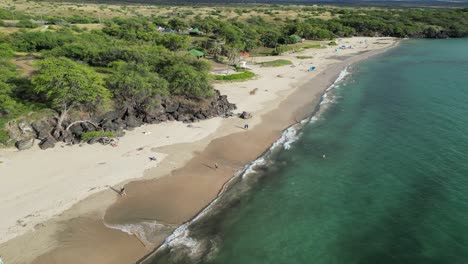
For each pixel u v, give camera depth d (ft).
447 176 145.48
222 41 447.01
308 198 134.10
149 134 184.75
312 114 226.38
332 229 116.88
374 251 106.93
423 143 177.06
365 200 132.16
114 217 118.73
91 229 112.57
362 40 576.61
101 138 171.53
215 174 149.48
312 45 497.87
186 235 112.68
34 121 173.37
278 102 249.14
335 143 181.57
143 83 204.13
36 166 147.23
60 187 132.87
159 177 143.95
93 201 125.90
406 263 101.76
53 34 319.27
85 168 147.33
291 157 166.71
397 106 237.25
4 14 455.63
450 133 187.52
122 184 137.49
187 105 216.54
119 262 100.83
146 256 103.50
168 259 102.78
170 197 131.44
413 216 121.70
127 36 379.14
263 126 204.54
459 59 402.11
